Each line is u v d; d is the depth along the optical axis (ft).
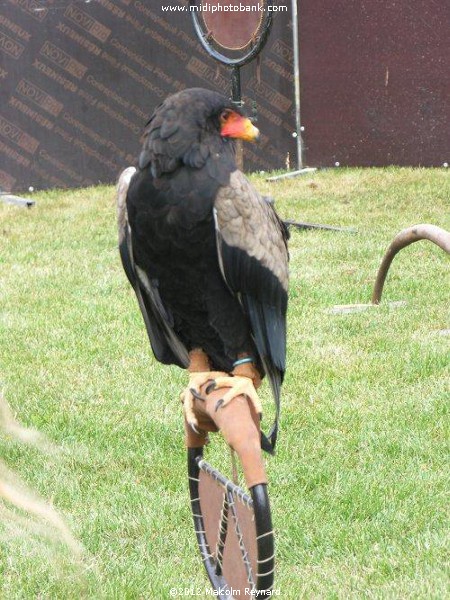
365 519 24.50
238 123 14.10
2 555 23.36
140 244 14.80
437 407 30.83
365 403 31.71
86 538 24.13
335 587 21.40
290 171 81.10
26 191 78.28
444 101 76.95
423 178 73.10
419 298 43.19
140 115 78.59
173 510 25.41
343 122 80.64
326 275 48.06
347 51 79.30
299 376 34.24
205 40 56.13
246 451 13.58
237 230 14.24
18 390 33.81
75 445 29.48
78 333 40.14
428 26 76.28
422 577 21.47
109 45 77.30
